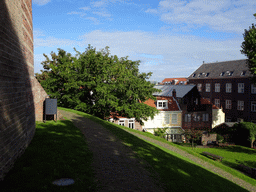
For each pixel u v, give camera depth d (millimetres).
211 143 33188
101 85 24609
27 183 5848
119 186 6848
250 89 42656
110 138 13406
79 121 17750
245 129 31438
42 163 7340
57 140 10625
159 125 36156
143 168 9133
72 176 6754
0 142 5781
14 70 7148
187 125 37281
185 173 10258
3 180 5852
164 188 7602
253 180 15117
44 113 15680
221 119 45906
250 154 27047
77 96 25594
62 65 25578
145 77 27781
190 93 37750
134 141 13836
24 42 8961
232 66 49469
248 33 25188
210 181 10555
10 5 6984
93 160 8828
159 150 13703
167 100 36812
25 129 8531
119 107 24031
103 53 31172
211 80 53188
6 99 6270
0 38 5902
